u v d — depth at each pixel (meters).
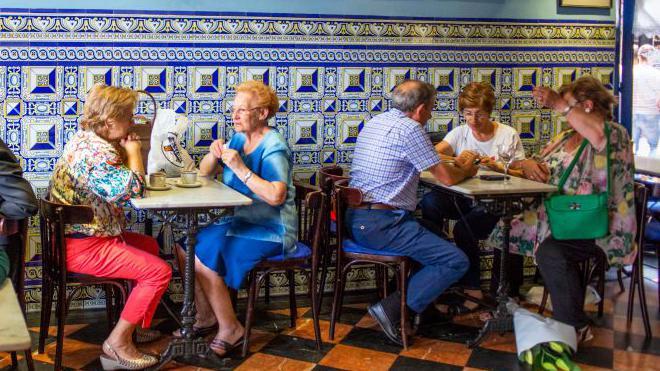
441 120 4.91
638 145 5.56
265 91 3.77
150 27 4.29
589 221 3.78
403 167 3.93
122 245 3.52
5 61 4.12
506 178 4.03
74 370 3.55
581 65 5.15
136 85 4.32
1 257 2.79
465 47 4.88
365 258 3.94
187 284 3.58
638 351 3.95
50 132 4.24
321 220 3.77
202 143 4.48
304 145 4.66
